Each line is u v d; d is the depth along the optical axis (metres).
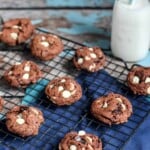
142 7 0.86
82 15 1.03
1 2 1.06
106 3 1.06
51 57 0.90
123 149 0.75
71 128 0.78
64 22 1.01
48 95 0.81
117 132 0.77
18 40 0.92
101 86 0.85
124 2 0.87
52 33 0.97
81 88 0.84
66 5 1.06
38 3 1.06
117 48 0.91
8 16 1.03
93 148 0.73
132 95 0.84
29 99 0.83
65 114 0.80
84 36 0.98
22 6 1.05
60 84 0.82
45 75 0.88
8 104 0.82
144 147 0.76
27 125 0.75
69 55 0.92
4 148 0.74
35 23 1.01
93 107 0.79
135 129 0.76
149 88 0.82
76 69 0.89
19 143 0.75
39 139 0.76
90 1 1.07
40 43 0.90
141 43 0.89
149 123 0.79
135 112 0.80
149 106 0.81
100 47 0.95
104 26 1.00
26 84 0.84
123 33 0.88
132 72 0.85
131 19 0.86
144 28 0.87
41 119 0.77
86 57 0.87
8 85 0.86
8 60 0.91
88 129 0.78
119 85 0.86
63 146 0.73
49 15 1.03
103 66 0.89
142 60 0.93
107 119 0.77
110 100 0.80
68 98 0.80
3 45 0.95
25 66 0.86
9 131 0.76
